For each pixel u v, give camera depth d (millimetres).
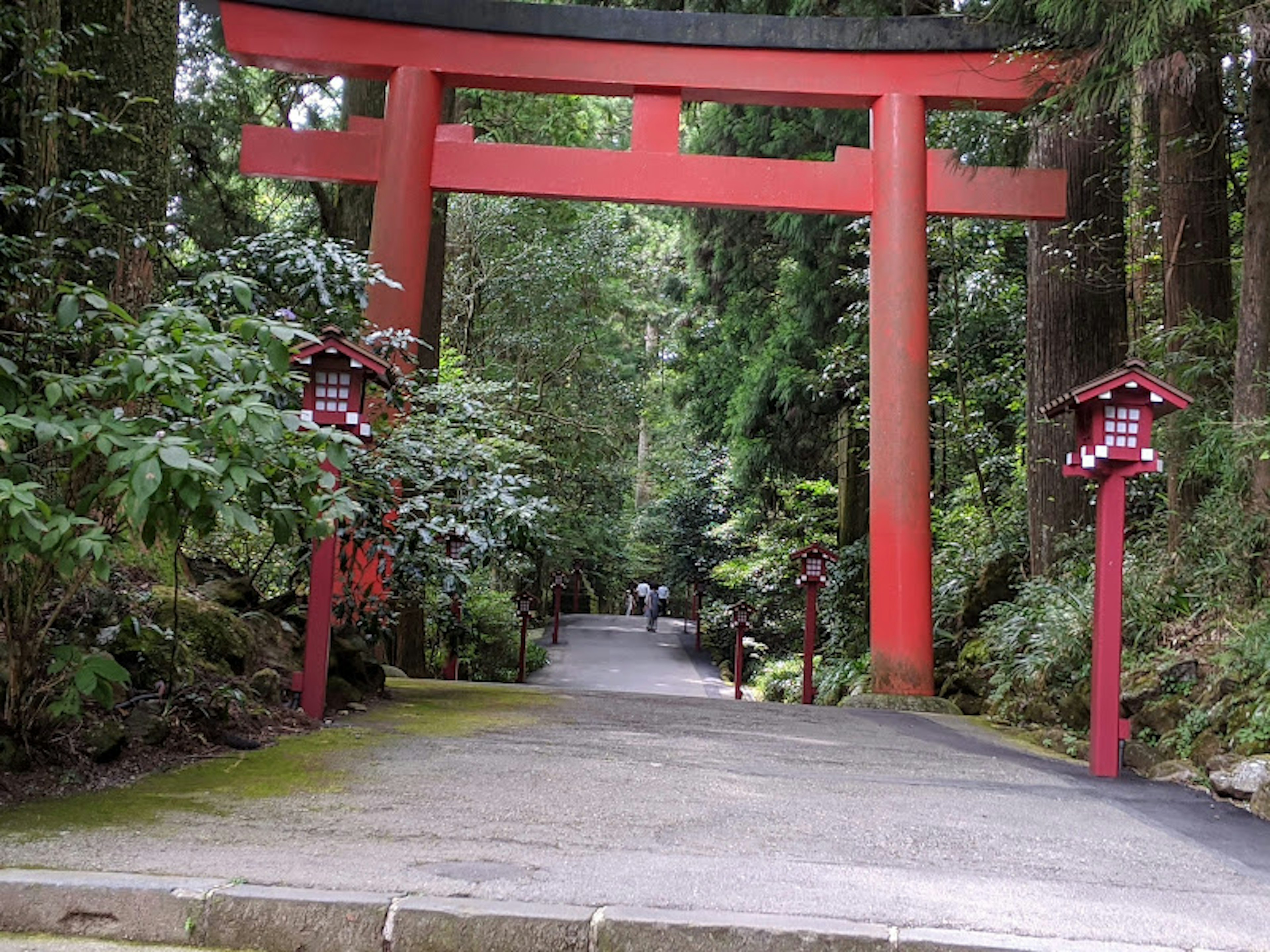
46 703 4020
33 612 3836
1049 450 9633
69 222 5414
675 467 27672
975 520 12367
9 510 3086
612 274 18250
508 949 2664
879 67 9562
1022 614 8320
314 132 9602
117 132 4934
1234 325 7555
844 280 13258
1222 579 6500
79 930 2742
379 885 2857
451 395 7336
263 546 8188
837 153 9656
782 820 3930
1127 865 3543
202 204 13641
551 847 3357
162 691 4781
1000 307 12977
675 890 2947
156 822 3441
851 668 11898
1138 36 5777
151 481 3010
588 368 19188
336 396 5672
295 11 9438
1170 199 8094
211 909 2717
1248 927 2863
